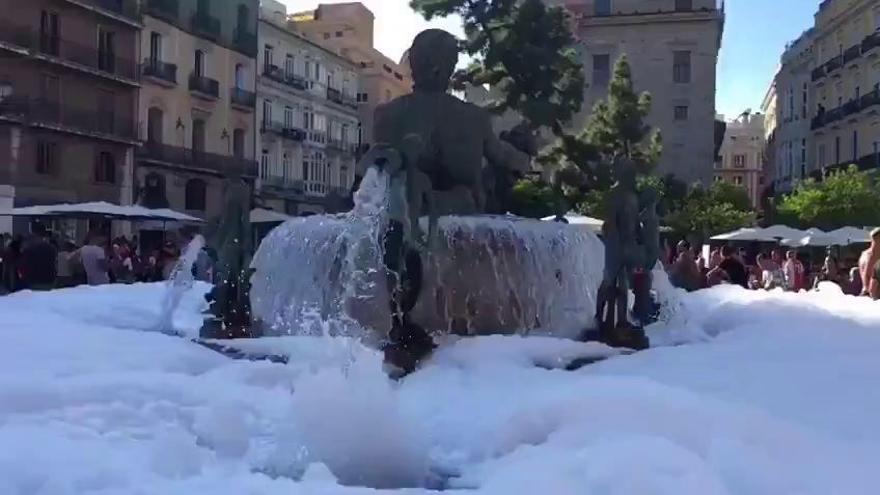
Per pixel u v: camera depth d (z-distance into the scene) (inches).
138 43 1684.3
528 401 182.9
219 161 1892.2
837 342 306.0
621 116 1333.7
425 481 160.1
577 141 1212.5
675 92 2155.5
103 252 661.9
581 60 2082.9
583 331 321.7
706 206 1541.6
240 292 330.6
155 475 143.1
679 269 620.7
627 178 316.2
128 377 213.9
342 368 180.9
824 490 133.3
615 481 131.2
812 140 2365.9
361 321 283.3
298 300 321.1
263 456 161.2
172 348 267.1
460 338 293.7
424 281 299.7
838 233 1128.8
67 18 1524.4
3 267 665.0
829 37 2271.2
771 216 1792.6
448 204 340.8
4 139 1400.1
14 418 175.8
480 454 171.0
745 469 140.9
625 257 312.7
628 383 187.0
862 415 186.4
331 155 2453.2
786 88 2591.0
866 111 1963.6
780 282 714.2
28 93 1445.6
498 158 364.2
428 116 347.6
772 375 235.5
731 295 487.2
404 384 232.8
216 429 171.3
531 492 132.1
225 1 1955.0
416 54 353.1
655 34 2161.7
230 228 330.3
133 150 1668.3
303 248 323.3
